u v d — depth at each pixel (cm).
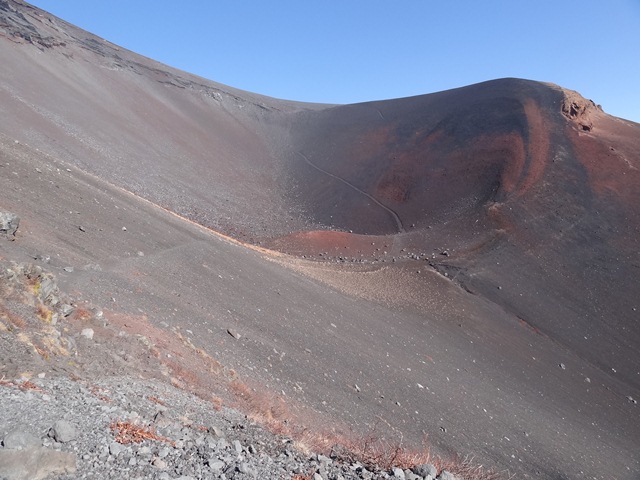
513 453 1529
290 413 1032
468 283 3441
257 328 1658
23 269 836
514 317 3162
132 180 4691
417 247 4094
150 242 1988
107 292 1243
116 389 632
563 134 5575
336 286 2934
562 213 4375
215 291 1809
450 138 6675
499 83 7681
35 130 4450
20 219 1463
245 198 6031
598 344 3017
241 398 960
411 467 657
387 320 2566
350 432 1121
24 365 570
